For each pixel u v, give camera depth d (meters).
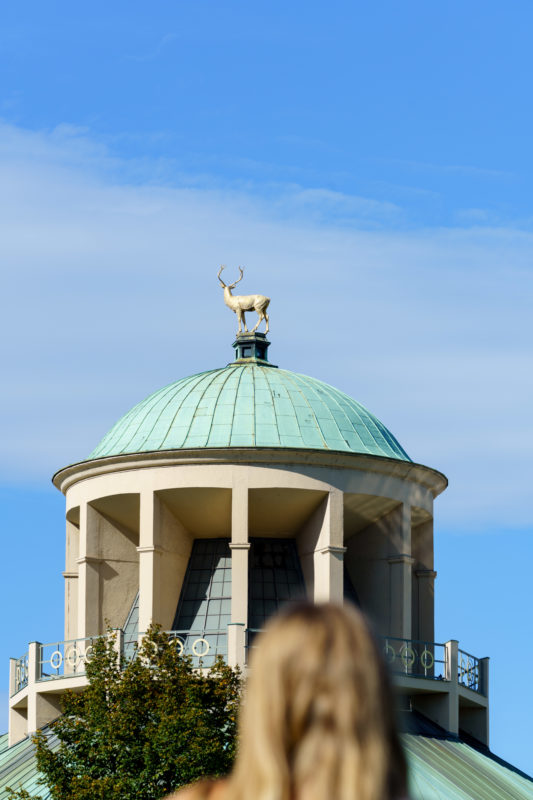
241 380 93.00
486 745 89.81
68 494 90.69
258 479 83.88
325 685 8.97
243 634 79.88
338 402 92.88
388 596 87.75
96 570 87.56
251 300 98.88
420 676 84.12
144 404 93.88
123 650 80.19
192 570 88.25
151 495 84.75
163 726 66.25
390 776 8.83
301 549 88.19
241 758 9.20
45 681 85.06
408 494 88.31
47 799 73.56
